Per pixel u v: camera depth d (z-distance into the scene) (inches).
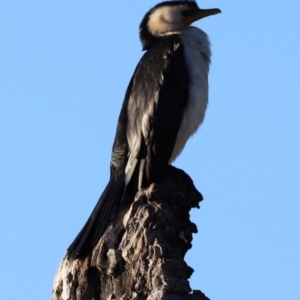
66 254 435.5
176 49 536.7
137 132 508.4
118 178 503.5
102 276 410.0
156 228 400.2
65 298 418.9
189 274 377.4
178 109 517.7
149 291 374.3
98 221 460.8
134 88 525.7
